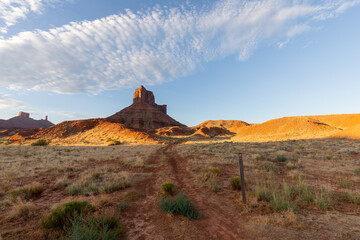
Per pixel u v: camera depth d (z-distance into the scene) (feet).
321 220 15.38
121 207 19.31
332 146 85.76
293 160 52.80
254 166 43.29
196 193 25.29
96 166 47.83
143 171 43.73
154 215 17.74
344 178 31.50
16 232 13.67
